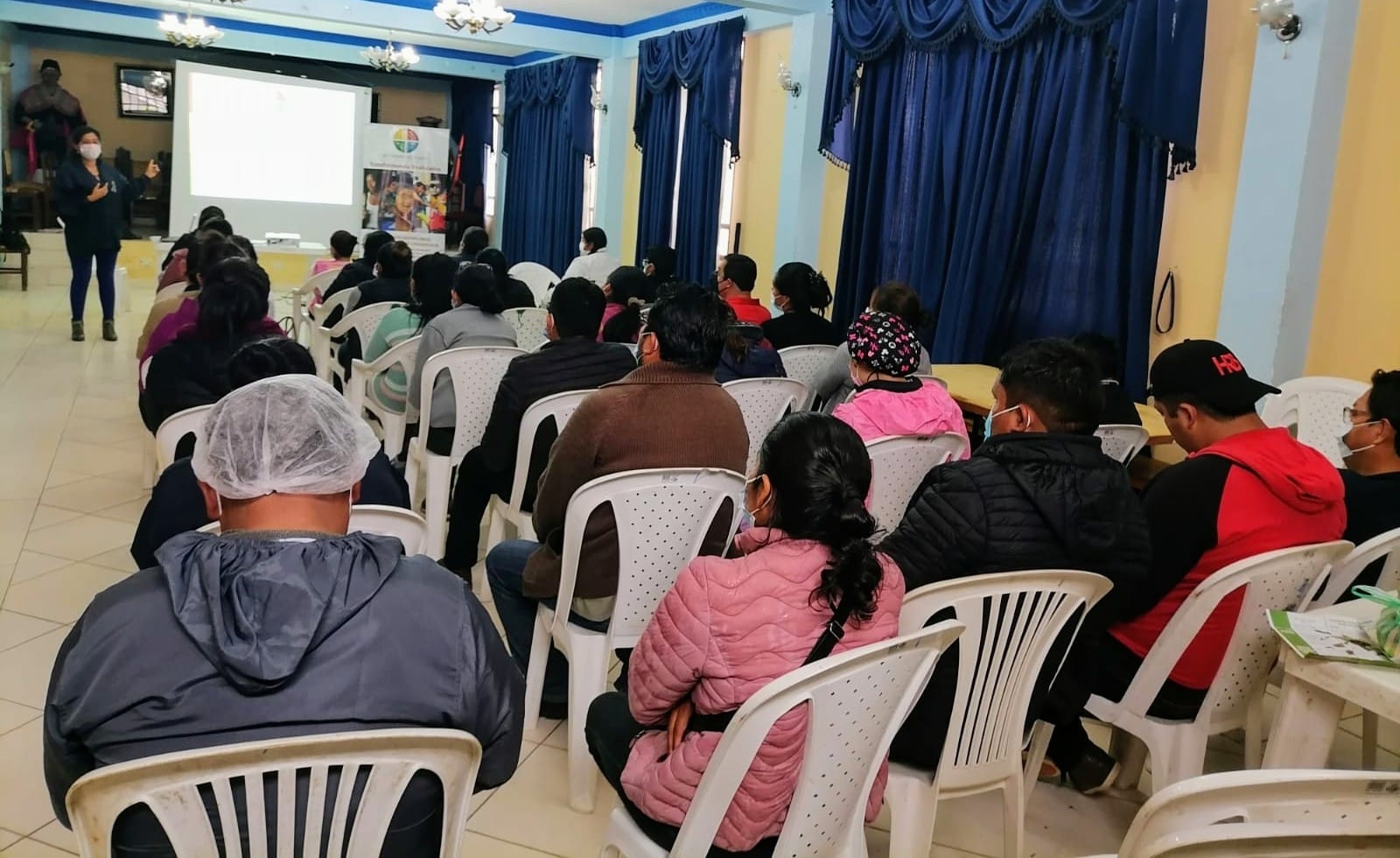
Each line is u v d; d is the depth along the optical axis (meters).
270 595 1.05
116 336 7.10
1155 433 3.51
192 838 1.01
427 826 1.11
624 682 2.18
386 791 1.07
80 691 1.02
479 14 6.40
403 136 11.79
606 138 9.14
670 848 1.48
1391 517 2.21
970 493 1.76
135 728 1.01
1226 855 0.94
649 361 2.28
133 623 1.04
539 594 2.28
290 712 1.03
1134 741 2.35
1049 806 2.32
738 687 1.38
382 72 12.48
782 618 1.38
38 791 2.11
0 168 10.00
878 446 2.56
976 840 2.17
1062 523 1.73
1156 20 3.83
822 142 5.80
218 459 1.12
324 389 1.20
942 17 4.88
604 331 4.00
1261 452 1.97
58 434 4.71
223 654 1.01
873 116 5.55
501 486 3.12
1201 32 3.79
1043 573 1.67
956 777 1.79
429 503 3.44
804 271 4.18
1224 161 3.86
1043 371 1.84
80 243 6.79
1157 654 1.96
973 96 4.83
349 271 5.70
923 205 5.14
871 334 2.67
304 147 11.52
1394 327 3.35
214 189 11.23
